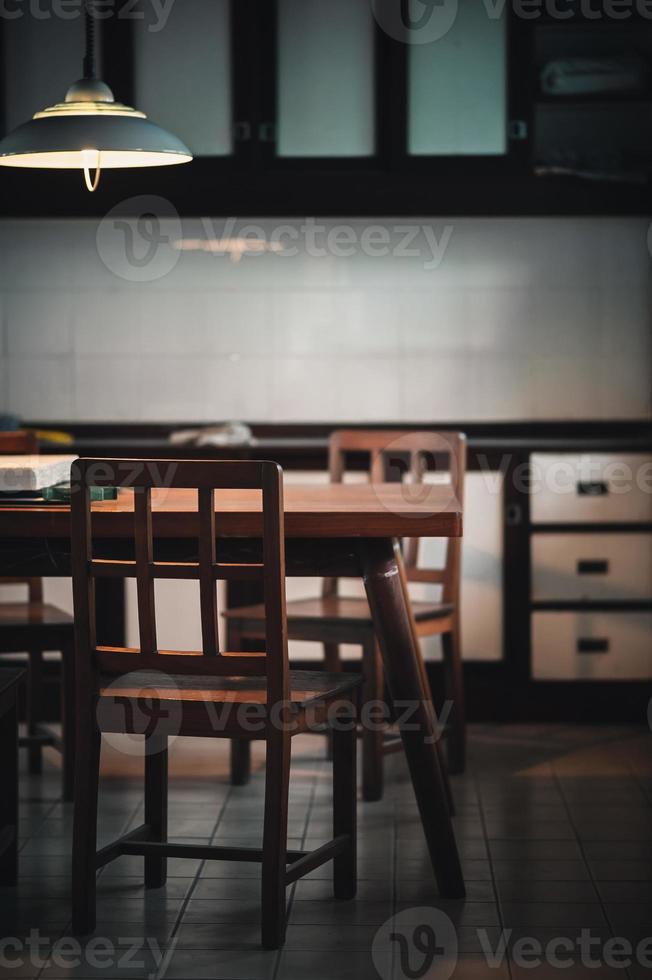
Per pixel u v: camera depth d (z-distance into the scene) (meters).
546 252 4.51
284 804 2.33
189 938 2.39
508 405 4.55
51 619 3.17
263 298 4.55
